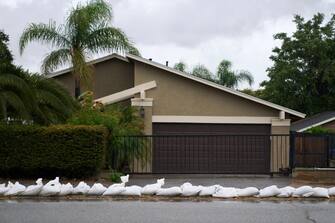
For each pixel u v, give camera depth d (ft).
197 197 43.45
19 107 54.90
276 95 128.88
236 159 75.46
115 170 59.77
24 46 80.02
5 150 53.67
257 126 77.87
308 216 34.35
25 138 53.78
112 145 61.46
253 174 63.00
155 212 35.65
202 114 77.82
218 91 78.23
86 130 53.98
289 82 128.57
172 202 40.96
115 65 88.28
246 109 77.97
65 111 60.80
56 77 85.97
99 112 64.13
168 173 62.80
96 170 54.65
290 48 130.52
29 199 42.16
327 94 130.62
